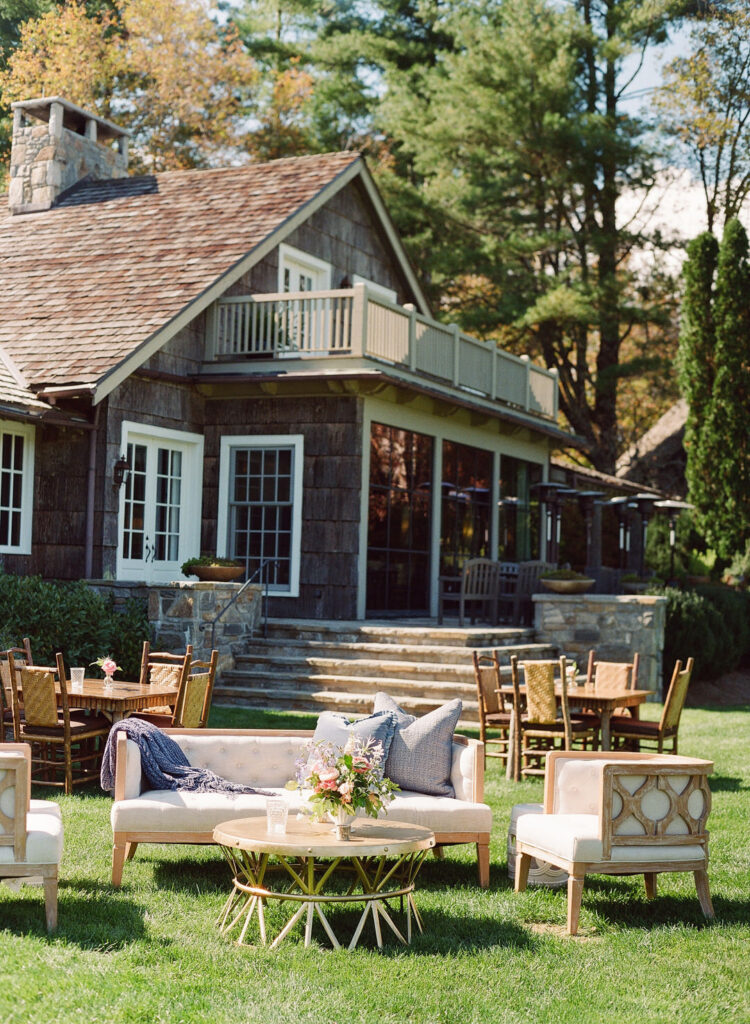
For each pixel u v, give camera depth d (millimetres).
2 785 5586
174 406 16109
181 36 34062
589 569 20453
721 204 31906
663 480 33938
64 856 7039
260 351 16219
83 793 8945
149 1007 4660
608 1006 4914
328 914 6129
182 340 16172
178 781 6914
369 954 5504
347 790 5730
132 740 6910
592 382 32062
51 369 14750
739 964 5508
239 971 5180
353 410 15844
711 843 7863
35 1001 4703
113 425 15000
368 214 20906
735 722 14023
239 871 6699
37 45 33281
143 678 10016
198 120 33969
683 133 30016
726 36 29281
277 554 16312
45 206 19984
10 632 12250
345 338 15727
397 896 6094
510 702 11422
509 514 21047
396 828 6090
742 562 22031
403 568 17203
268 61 36625
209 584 13805
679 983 5223
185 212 18641
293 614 16094
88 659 12797
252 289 17547
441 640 14141
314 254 19188
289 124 34906
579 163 28578
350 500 15820
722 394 22281
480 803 6867
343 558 15820
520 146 28984
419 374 17062
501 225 30188
